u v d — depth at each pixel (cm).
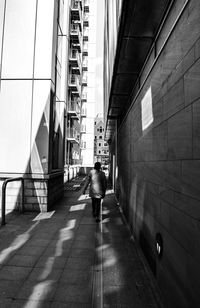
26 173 788
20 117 808
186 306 204
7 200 782
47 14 831
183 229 215
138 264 386
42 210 782
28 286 318
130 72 505
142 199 427
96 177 689
